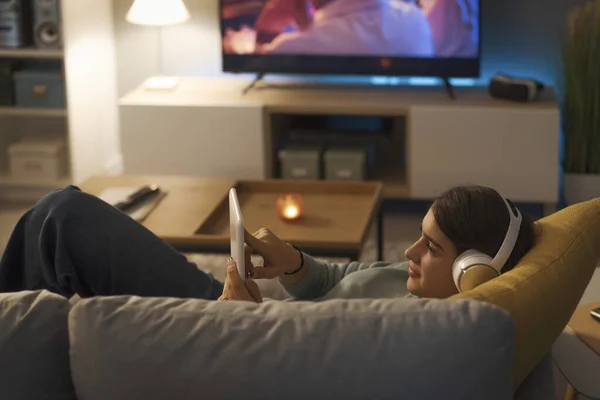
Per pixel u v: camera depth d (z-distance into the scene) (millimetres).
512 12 4723
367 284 1921
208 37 5039
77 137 4723
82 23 4715
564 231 1622
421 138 4371
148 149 4586
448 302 1299
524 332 1407
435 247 1555
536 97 4410
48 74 4648
